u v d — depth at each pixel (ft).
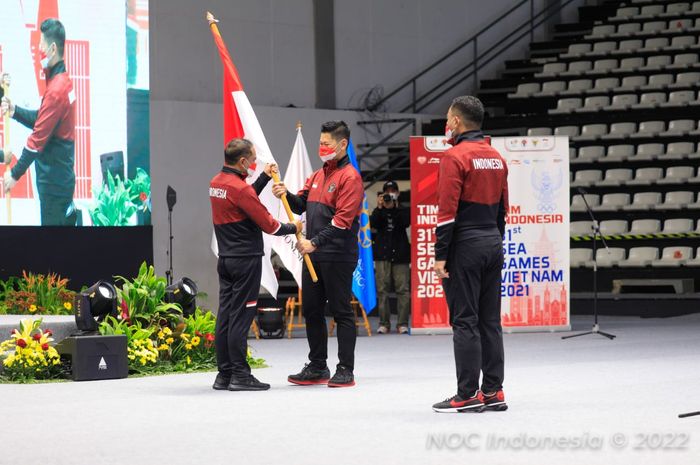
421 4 75.15
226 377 27.58
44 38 51.62
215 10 64.28
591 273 60.23
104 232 52.49
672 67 75.31
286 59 67.56
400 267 47.44
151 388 27.94
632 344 39.37
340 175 27.53
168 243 58.44
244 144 27.71
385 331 47.47
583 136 69.26
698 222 60.59
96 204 53.26
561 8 83.87
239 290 27.37
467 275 22.63
